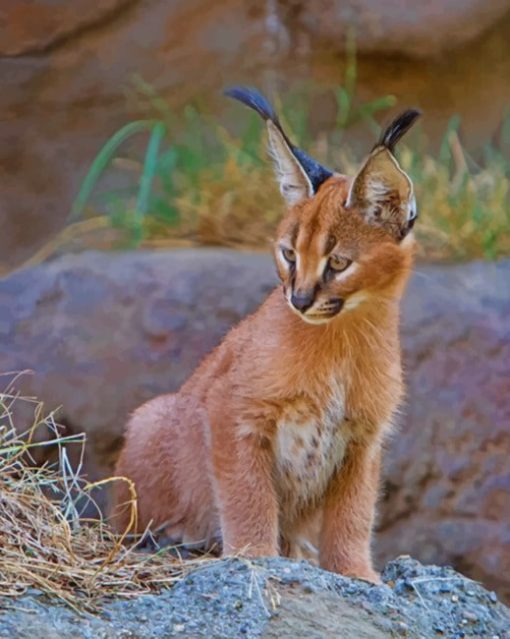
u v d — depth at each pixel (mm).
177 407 8844
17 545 7031
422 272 12203
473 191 13227
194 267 11945
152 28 15422
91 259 12234
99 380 11617
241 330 8297
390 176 7609
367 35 15531
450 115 15742
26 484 7637
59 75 15383
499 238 12867
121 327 11750
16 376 10992
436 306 11852
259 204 13109
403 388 8359
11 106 15328
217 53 15461
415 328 11758
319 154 14250
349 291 7582
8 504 7301
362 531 8203
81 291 11914
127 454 9117
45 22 15297
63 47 15367
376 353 7844
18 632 6043
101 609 6504
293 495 8281
